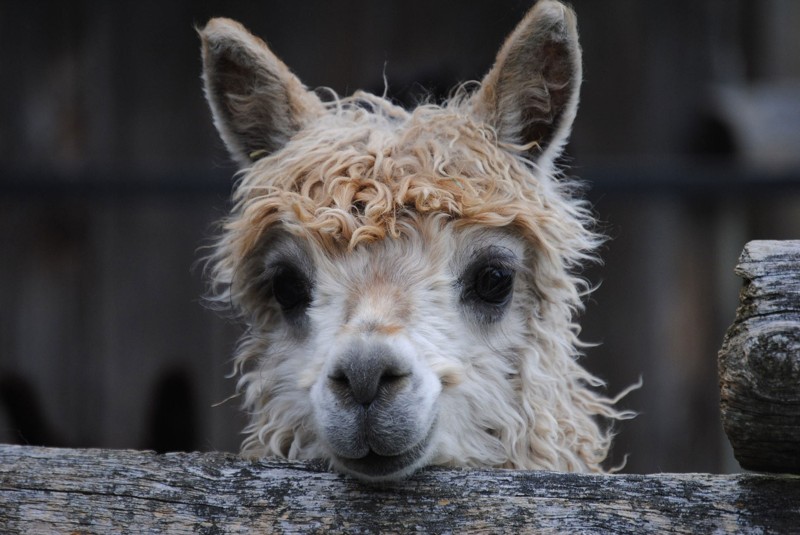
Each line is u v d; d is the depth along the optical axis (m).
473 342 14.15
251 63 15.50
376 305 12.67
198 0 33.97
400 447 11.55
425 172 13.75
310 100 16.14
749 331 9.29
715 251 35.53
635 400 33.94
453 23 33.38
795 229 37.97
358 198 13.51
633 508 10.16
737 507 9.94
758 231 38.44
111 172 31.52
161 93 34.03
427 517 10.77
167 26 33.97
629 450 33.94
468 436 14.12
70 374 34.03
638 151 34.12
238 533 10.79
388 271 13.17
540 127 15.27
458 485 10.89
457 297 13.80
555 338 15.35
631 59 34.12
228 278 15.95
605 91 34.22
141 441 33.75
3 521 11.04
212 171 31.48
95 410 33.88
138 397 33.94
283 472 11.16
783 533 9.78
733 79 36.91
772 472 9.89
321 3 33.72
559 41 14.67
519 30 14.65
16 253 33.94
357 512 10.91
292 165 14.46
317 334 13.30
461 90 18.52
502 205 13.90
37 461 11.30
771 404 9.20
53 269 34.16
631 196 31.28
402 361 11.81
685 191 30.98
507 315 14.62
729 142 34.59
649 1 34.03
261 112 15.86
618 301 34.03
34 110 33.97
